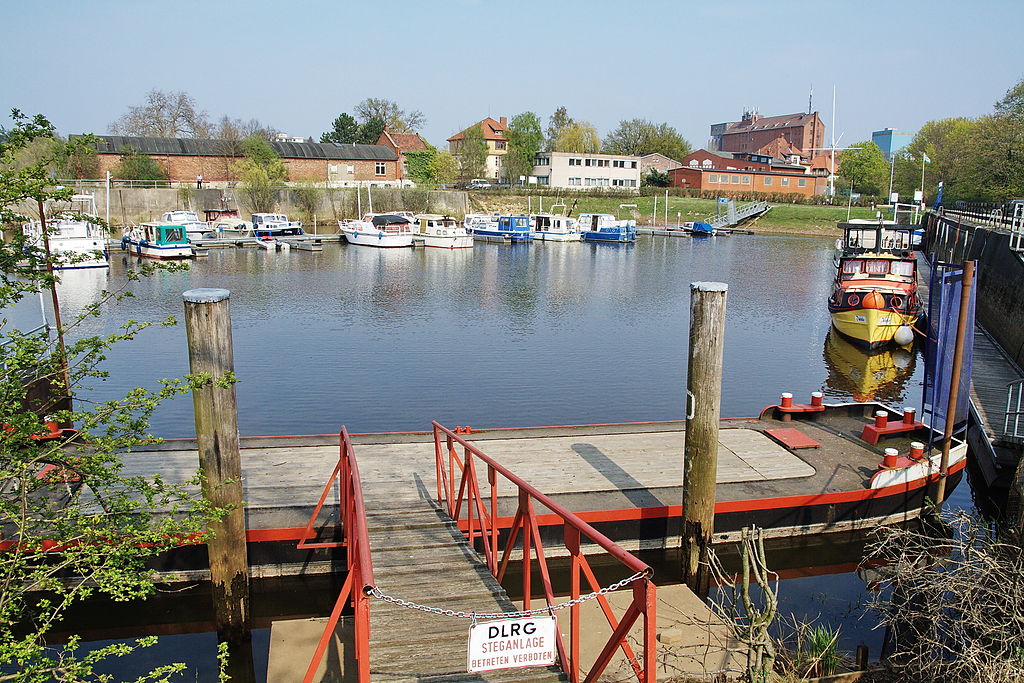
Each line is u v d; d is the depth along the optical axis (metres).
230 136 69.81
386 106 103.50
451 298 32.44
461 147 89.25
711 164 86.38
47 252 6.05
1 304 5.51
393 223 58.94
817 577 9.20
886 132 132.12
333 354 21.64
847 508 9.66
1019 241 23.38
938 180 75.56
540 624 4.07
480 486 9.55
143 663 7.45
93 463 5.40
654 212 73.12
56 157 5.71
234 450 7.17
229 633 7.55
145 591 5.61
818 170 101.69
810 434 11.77
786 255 51.59
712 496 8.49
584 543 9.07
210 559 7.38
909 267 24.59
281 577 8.42
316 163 70.50
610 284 37.53
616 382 18.95
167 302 30.70
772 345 24.16
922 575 7.08
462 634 5.64
